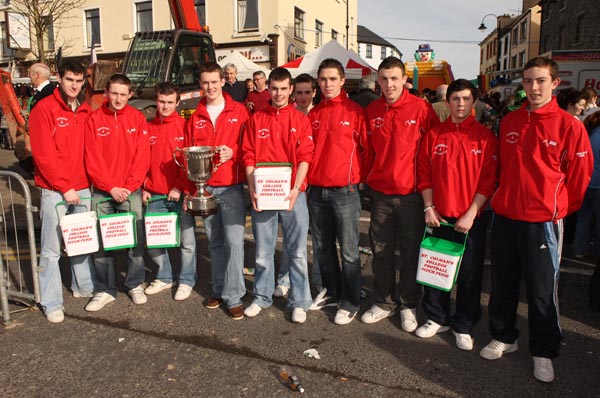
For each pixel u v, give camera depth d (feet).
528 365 10.24
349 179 11.41
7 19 65.05
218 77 12.00
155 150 13.16
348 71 39.50
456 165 10.39
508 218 9.91
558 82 9.34
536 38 120.47
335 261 12.98
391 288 12.14
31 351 10.85
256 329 11.86
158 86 12.92
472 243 10.69
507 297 10.38
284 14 57.41
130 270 13.48
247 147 11.80
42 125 11.54
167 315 12.65
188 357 10.57
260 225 12.07
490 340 11.40
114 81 12.16
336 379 9.71
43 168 11.58
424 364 10.27
